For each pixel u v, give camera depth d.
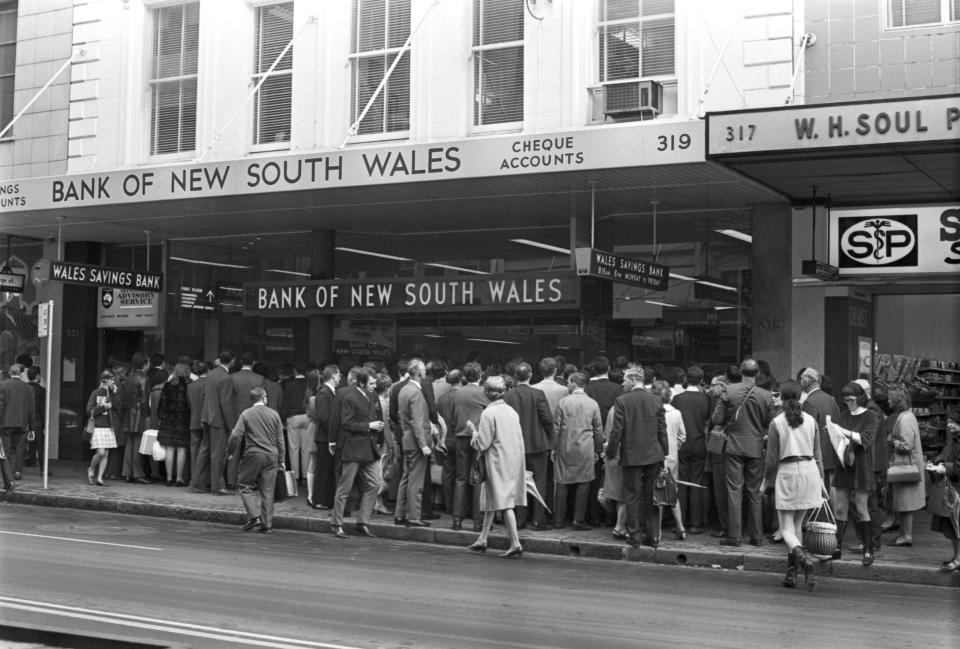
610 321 17.27
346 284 17.03
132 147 19.25
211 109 18.50
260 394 13.69
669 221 17.12
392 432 14.48
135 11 19.42
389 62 17.34
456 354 18.42
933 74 13.95
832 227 15.34
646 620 8.32
